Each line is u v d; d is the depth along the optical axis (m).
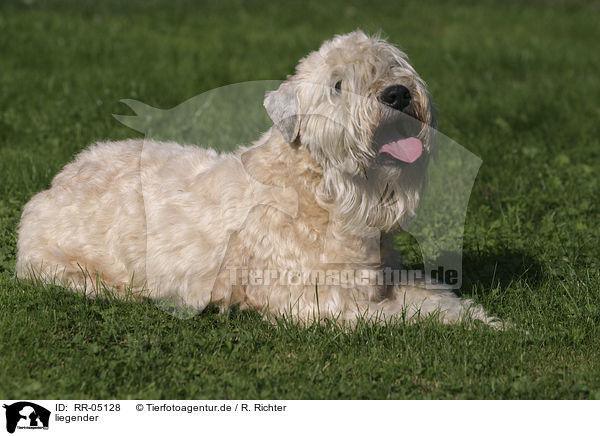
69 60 18.66
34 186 10.06
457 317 7.20
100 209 7.66
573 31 27.66
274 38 23.94
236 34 24.58
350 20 28.08
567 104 16.38
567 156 12.81
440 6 32.22
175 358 6.29
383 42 6.92
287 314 7.04
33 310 7.02
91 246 7.66
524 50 23.05
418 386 6.07
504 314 7.39
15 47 19.52
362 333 6.75
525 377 6.04
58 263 7.70
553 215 10.05
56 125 12.99
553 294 7.72
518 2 34.00
